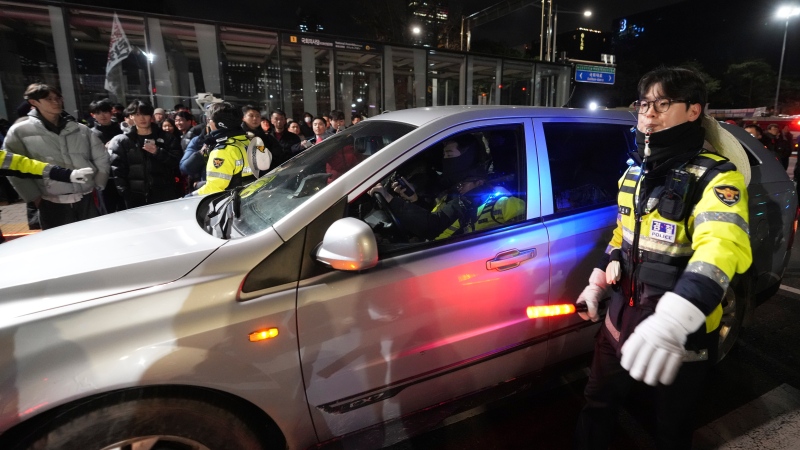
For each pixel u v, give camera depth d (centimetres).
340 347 157
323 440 165
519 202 201
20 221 582
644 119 136
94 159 376
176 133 625
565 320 211
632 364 114
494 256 185
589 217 214
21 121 348
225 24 853
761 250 260
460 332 181
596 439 167
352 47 985
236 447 146
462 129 195
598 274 166
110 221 207
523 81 1345
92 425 128
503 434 220
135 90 827
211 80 874
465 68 1173
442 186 207
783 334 314
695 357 137
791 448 205
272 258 151
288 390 150
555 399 247
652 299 137
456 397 192
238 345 141
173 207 228
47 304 132
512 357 199
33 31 740
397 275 165
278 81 951
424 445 213
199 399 140
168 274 143
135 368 128
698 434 216
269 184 221
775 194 266
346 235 143
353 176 169
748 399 243
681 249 134
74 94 771
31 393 121
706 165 129
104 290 137
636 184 147
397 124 209
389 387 170
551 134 218
